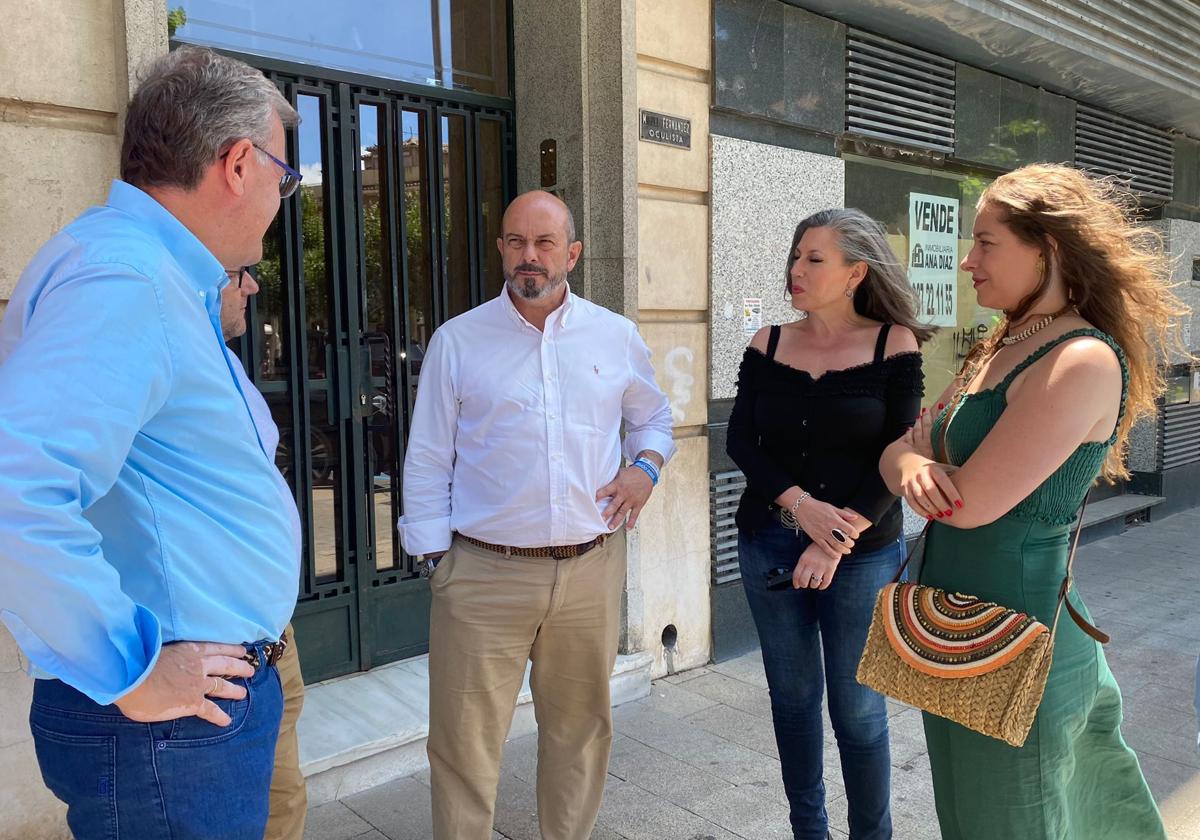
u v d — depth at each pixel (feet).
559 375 7.52
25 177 7.72
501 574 7.48
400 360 11.64
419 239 11.85
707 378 13.39
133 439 3.91
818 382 7.48
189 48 4.71
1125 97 20.89
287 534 4.70
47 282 4.01
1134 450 25.21
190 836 4.20
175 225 4.34
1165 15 19.57
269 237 10.49
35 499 3.38
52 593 3.46
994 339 6.32
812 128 14.53
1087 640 5.80
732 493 13.85
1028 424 5.30
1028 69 18.34
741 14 13.25
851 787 7.68
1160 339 5.94
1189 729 11.59
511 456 7.39
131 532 4.01
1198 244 25.79
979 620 5.51
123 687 3.74
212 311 4.63
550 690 8.00
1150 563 20.11
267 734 4.57
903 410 7.37
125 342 3.74
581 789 8.06
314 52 10.65
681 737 11.14
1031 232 5.66
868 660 6.01
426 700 10.78
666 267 12.61
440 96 11.76
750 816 9.34
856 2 14.15
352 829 8.95
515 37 12.39
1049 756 5.58
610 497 7.77
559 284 7.49
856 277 7.72
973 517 5.47
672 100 12.51
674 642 13.20
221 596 4.25
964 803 5.83
